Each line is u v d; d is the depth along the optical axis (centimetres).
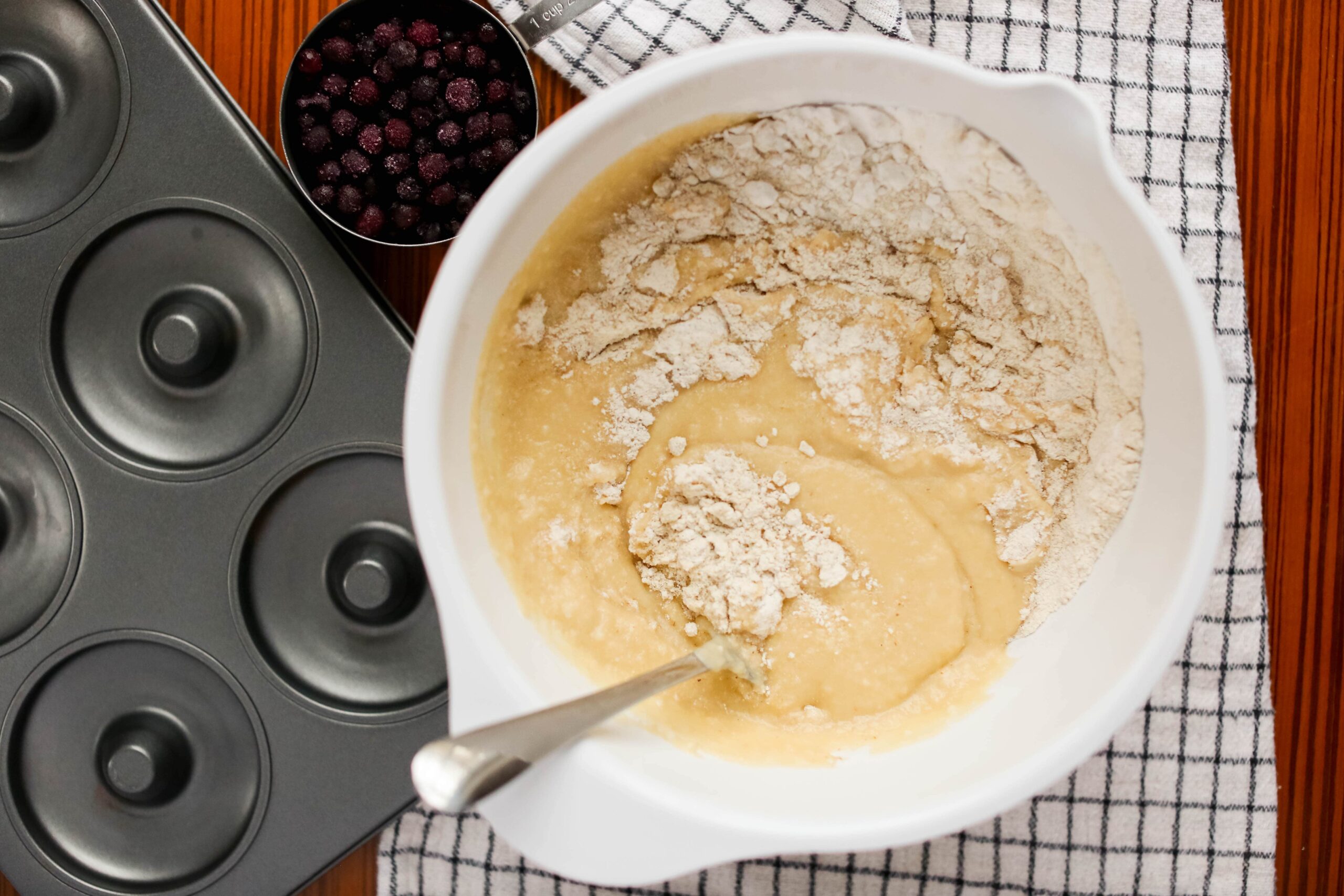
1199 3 62
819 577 59
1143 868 63
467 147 61
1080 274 58
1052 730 56
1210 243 62
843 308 60
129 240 62
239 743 63
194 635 62
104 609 62
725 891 64
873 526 59
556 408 60
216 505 61
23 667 62
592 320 60
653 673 56
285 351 62
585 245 59
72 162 62
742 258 60
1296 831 63
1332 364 63
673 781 56
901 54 55
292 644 62
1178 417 56
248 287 62
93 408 62
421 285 63
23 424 62
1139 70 62
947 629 59
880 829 55
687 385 60
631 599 60
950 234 59
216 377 62
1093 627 58
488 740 51
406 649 62
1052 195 57
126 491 62
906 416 60
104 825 63
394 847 63
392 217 61
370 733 62
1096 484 58
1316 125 62
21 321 61
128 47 60
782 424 60
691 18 61
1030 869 63
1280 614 63
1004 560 59
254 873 61
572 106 62
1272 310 63
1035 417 59
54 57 62
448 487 56
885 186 59
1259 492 62
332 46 60
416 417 55
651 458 60
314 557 62
